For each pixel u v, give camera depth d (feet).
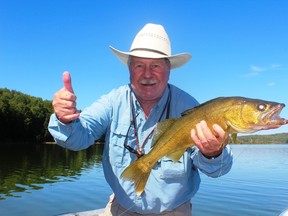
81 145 2.69
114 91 3.06
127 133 2.93
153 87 2.85
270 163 22.06
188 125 2.40
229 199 9.69
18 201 9.12
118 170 2.94
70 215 4.71
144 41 2.88
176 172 2.83
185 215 3.02
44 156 26.25
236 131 2.35
